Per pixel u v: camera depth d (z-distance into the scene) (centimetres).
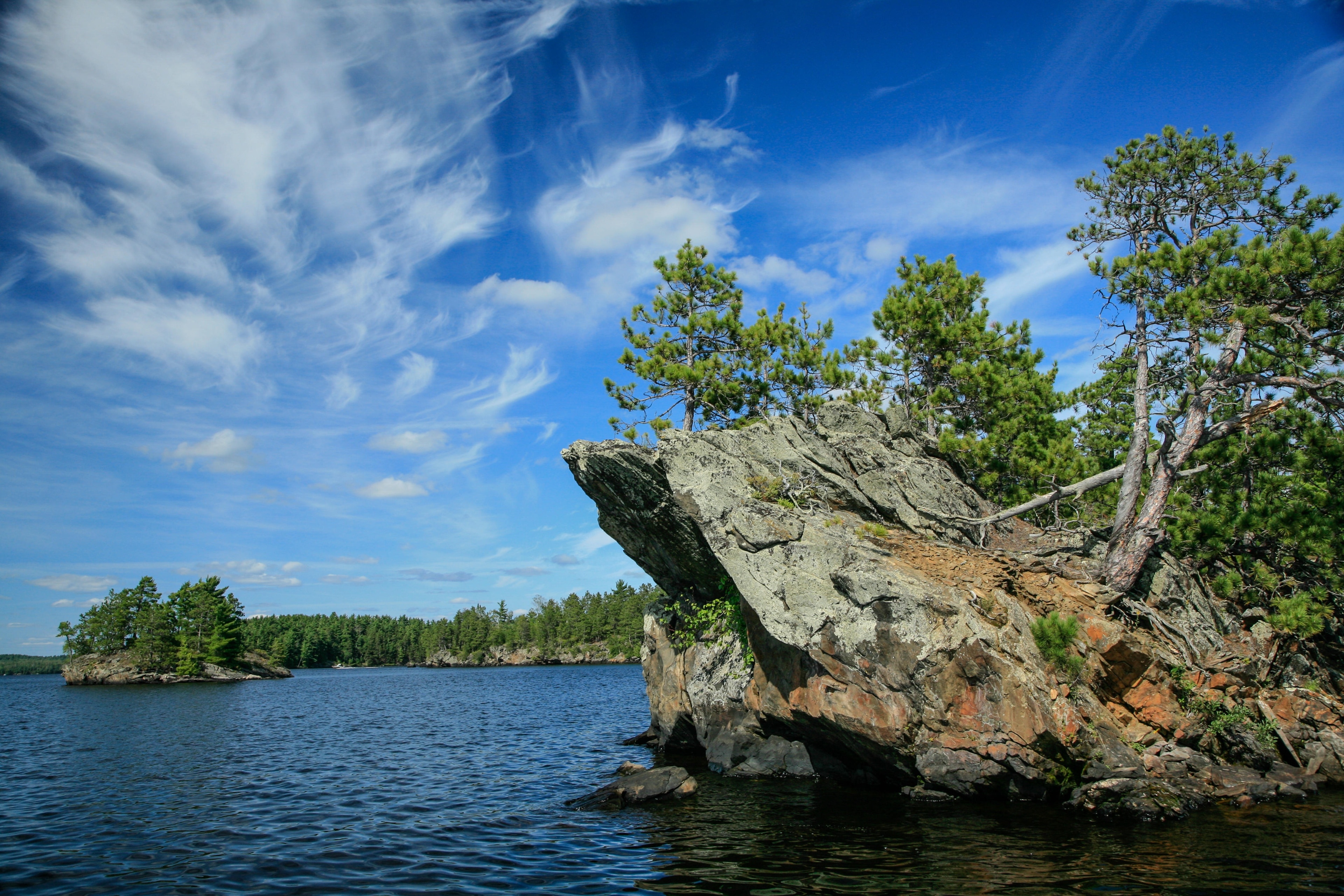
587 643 18125
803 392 3453
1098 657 1923
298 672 18688
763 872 1316
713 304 3684
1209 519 2238
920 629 1859
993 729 1764
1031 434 3056
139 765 2809
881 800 1902
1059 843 1457
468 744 3338
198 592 12525
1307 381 2081
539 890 1248
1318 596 2252
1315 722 2078
